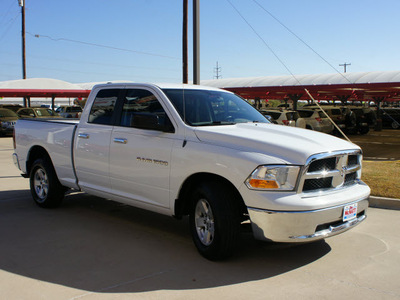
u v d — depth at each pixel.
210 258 4.44
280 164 4.03
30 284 3.87
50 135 6.52
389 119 33.16
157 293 3.69
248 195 4.09
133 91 5.48
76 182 6.16
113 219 6.14
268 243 5.03
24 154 7.09
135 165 5.17
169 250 4.82
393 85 19.84
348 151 4.46
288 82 25.61
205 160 4.40
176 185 4.70
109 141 5.52
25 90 32.22
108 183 5.61
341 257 4.62
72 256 4.61
